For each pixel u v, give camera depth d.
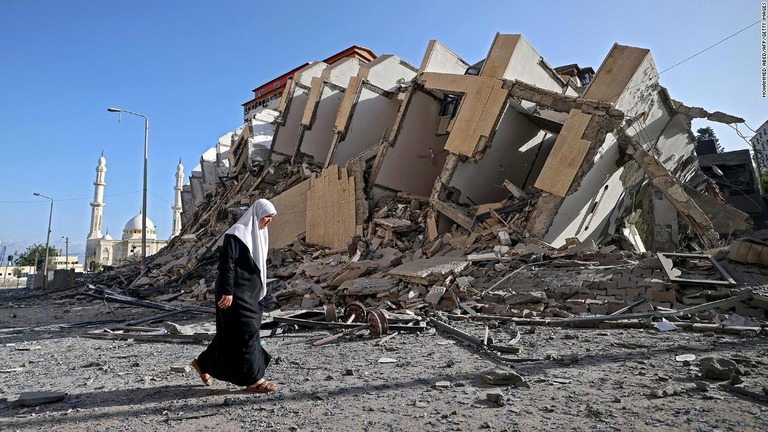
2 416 3.62
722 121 15.75
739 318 7.48
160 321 10.60
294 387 4.30
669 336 6.66
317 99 26.50
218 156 42.72
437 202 16.95
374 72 23.72
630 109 14.61
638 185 19.14
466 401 3.69
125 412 3.63
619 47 14.59
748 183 29.89
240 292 3.95
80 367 5.64
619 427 3.01
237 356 3.92
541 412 3.37
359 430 3.12
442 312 10.05
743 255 10.00
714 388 3.81
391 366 5.16
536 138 19.20
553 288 10.15
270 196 26.34
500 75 16.44
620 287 9.58
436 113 21.56
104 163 84.75
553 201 14.20
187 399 3.95
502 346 5.80
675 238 20.38
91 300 18.70
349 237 19.03
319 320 9.07
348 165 20.20
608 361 5.08
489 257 12.65
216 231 27.06
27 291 33.50
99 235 83.25
